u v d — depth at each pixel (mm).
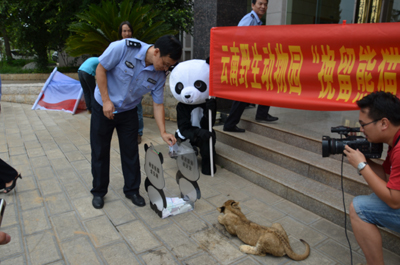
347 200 2885
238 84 3492
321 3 9148
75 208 3098
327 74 2801
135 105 2990
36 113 7488
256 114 4621
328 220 2885
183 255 2396
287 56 3053
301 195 3107
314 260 2346
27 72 13578
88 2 9688
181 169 3107
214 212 3045
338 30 2646
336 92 2789
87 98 6414
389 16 7973
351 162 1919
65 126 6285
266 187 3521
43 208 3090
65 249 2453
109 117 2703
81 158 4488
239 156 4098
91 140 3008
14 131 5906
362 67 2586
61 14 10742
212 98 3732
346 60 2670
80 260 2326
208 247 2500
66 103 7633
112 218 2922
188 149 2943
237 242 2572
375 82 2551
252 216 2963
